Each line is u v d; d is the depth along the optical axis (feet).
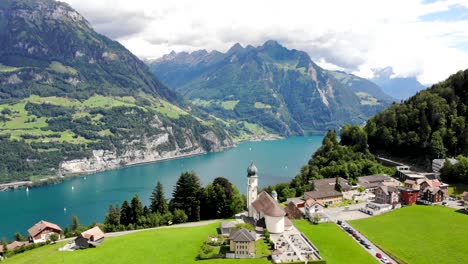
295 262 414.00
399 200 644.69
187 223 650.43
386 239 490.90
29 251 560.61
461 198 654.12
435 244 471.62
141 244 500.74
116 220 652.07
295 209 602.44
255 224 531.50
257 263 421.59
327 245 472.03
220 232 535.60
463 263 421.59
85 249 504.43
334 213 612.29
